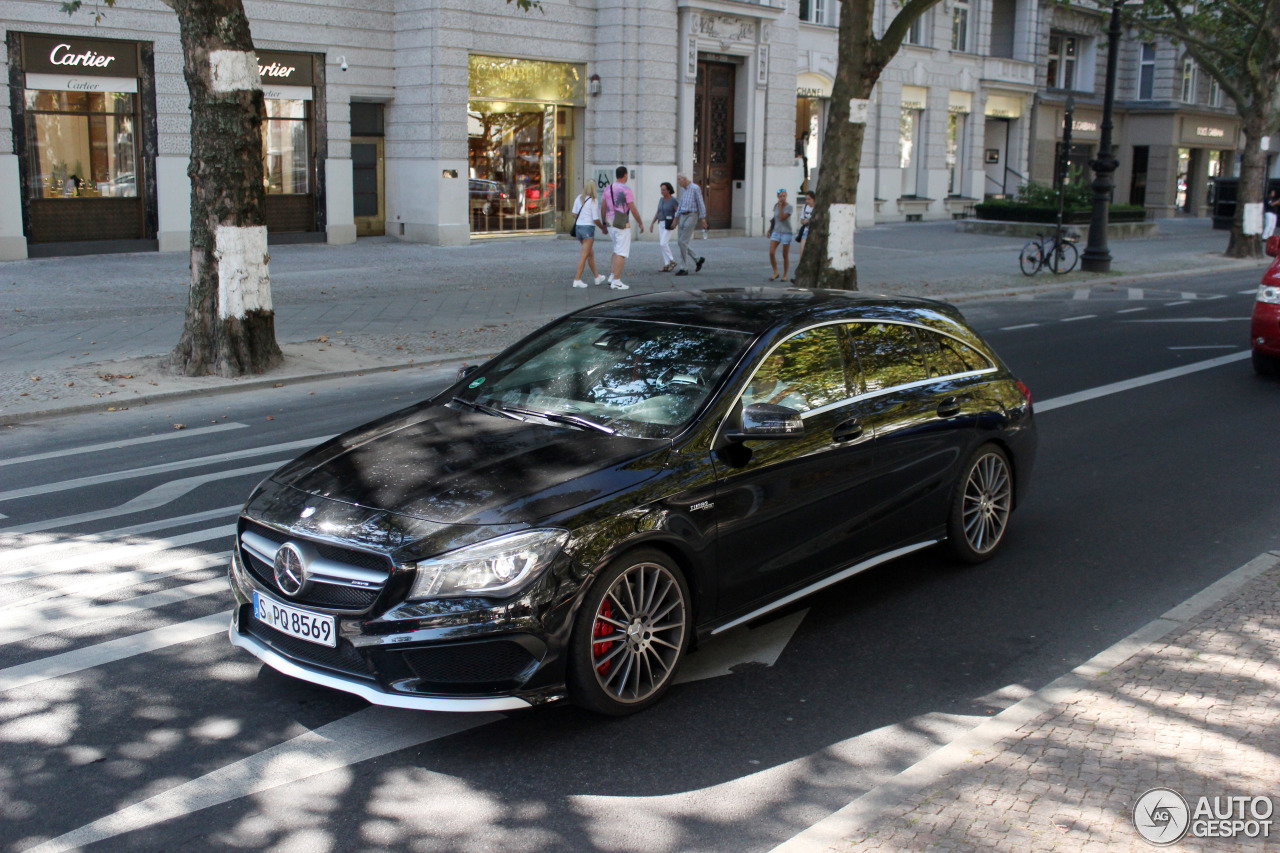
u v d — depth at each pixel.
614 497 4.33
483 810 3.76
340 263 21.09
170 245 21.89
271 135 23.44
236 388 11.09
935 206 38.28
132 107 21.19
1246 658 4.61
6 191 19.55
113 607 5.52
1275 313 11.81
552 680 4.12
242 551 4.54
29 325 13.84
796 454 5.03
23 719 4.36
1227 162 51.97
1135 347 14.37
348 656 4.09
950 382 6.11
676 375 5.07
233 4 10.93
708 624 4.75
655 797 3.85
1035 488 7.91
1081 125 45.16
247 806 3.77
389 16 24.62
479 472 4.45
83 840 3.56
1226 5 29.36
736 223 30.22
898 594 5.88
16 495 7.46
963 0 38.09
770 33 29.34
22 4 19.34
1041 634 5.35
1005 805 3.49
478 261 22.06
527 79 25.94
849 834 3.38
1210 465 8.53
